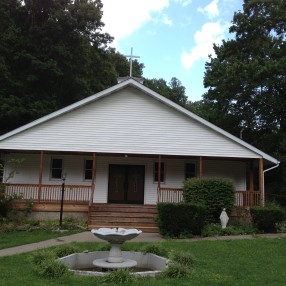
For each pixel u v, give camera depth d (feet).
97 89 128.57
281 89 106.93
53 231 56.65
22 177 76.79
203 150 70.38
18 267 32.12
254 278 30.17
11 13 116.16
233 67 104.32
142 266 35.40
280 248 43.60
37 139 69.21
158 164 75.25
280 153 104.73
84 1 123.54
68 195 73.00
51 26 111.14
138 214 64.90
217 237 53.21
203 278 29.32
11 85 105.09
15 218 63.36
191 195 62.03
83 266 34.55
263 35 112.16
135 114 70.95
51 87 114.93
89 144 69.67
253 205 67.82
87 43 125.08
